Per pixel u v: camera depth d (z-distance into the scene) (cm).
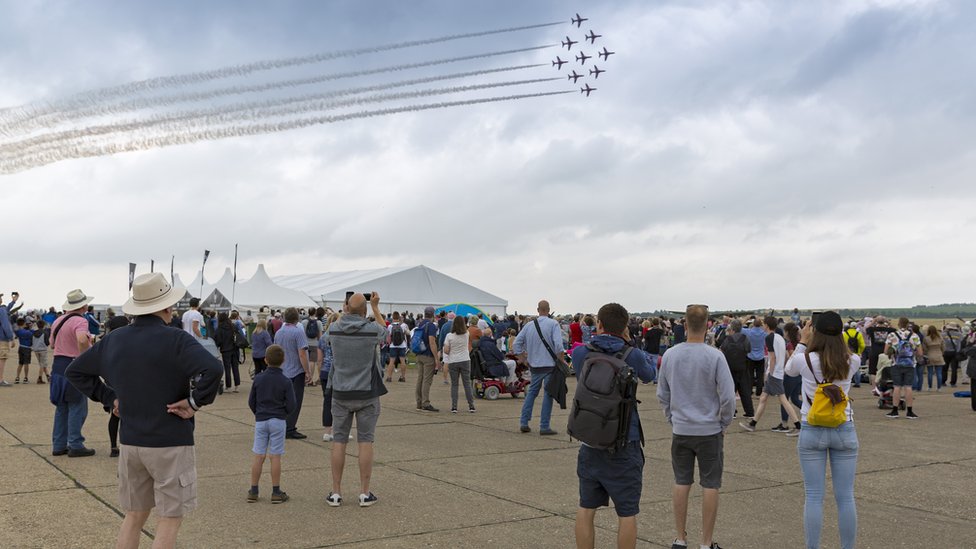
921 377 1888
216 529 599
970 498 729
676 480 567
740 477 824
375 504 682
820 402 512
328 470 834
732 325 1311
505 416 1339
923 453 977
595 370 491
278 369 696
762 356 1358
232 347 1702
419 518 638
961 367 2784
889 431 1175
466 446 1005
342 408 680
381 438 1068
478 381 1670
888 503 707
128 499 453
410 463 881
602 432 477
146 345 442
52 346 881
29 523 602
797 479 814
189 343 445
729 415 548
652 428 1188
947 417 1350
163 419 441
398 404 1508
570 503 696
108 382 454
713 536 598
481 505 684
